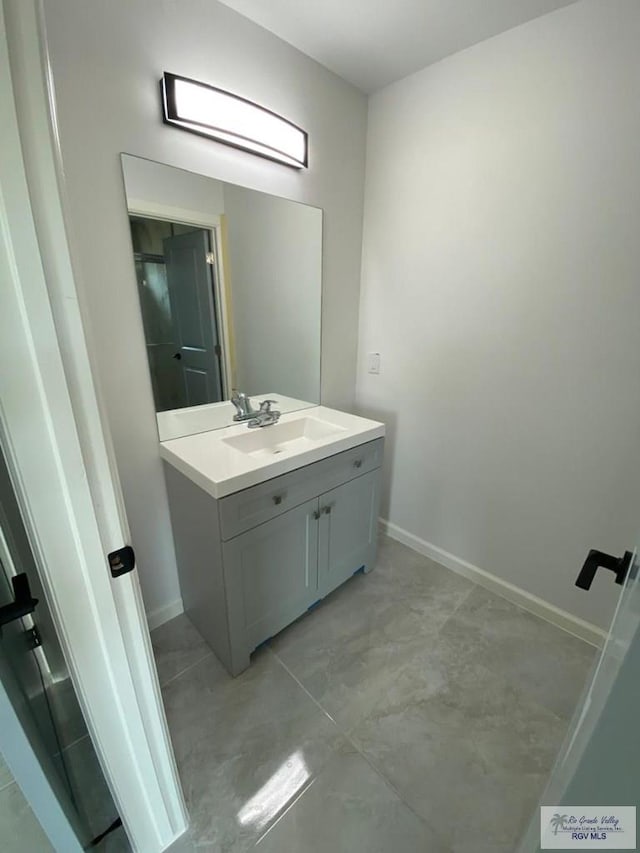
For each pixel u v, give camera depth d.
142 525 1.45
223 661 1.38
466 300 1.61
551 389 1.45
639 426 1.28
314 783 1.05
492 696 1.30
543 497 1.56
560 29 1.18
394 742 1.16
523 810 1.00
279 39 1.35
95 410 0.55
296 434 1.76
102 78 1.04
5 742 0.52
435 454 1.89
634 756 0.33
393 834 0.95
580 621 1.54
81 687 0.66
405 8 1.20
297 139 1.45
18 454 0.50
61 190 0.46
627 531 1.37
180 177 1.25
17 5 0.39
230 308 1.51
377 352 2.02
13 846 0.85
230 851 0.92
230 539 1.17
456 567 1.93
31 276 0.45
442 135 1.52
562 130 1.24
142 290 1.26
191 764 1.10
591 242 1.25
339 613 1.66
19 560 0.66
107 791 0.87
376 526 1.83
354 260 1.93
